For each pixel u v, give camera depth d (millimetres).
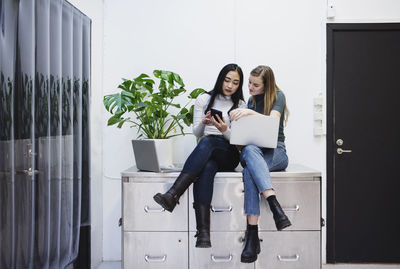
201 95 2213
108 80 2561
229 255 1943
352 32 2564
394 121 2568
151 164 1970
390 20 2529
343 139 2566
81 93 2182
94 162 2438
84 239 2240
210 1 2549
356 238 2564
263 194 1799
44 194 1707
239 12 2547
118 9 2557
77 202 2125
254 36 2547
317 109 2539
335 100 2566
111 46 2559
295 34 2545
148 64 2557
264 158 1942
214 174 1918
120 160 2564
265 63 2541
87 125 2279
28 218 1566
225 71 2098
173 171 1984
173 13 2557
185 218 1951
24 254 1539
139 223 1955
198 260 1947
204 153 1892
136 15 2559
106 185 2568
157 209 1955
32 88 1582
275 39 2543
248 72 2541
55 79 1820
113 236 2574
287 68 2543
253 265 1937
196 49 2547
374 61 2566
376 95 2570
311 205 1945
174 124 2531
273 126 1871
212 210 1923
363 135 2564
